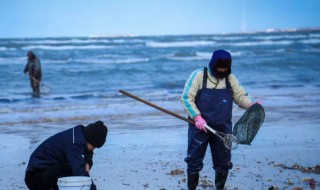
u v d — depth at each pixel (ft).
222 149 22.08
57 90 79.56
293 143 35.24
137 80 97.04
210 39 297.94
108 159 30.27
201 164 22.41
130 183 25.03
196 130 22.00
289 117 47.42
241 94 22.26
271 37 320.91
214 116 21.84
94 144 18.95
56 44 209.97
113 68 116.98
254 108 21.65
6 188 24.26
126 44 225.56
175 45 232.32
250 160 29.96
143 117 48.16
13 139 37.22
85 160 19.40
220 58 21.47
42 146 19.12
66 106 56.75
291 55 165.07
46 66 121.90
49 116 48.88
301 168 27.84
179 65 129.08
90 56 161.99
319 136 37.96
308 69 120.98
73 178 17.78
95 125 19.03
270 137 37.35
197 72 22.13
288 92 72.49
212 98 21.85
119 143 35.17
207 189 23.94
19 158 30.99
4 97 67.97
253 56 164.86
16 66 116.57
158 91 76.54
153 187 24.36
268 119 46.16
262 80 95.40
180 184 24.97
